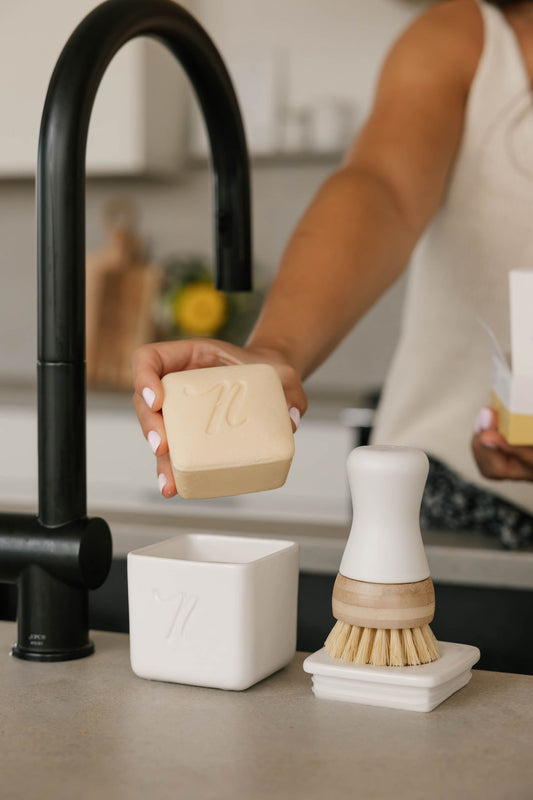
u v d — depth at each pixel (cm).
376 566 49
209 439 49
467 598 72
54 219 53
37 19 286
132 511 91
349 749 42
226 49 307
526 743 43
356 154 100
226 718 47
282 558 53
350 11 295
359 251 85
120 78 283
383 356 295
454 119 108
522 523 107
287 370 62
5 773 40
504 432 69
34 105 290
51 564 55
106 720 46
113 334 305
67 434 55
